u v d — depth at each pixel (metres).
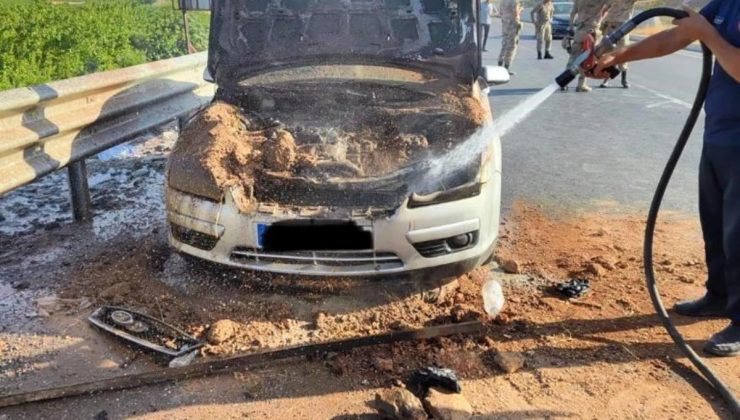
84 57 10.28
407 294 3.55
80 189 4.63
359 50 4.85
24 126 3.74
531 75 12.16
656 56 3.04
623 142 7.09
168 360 2.99
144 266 3.95
